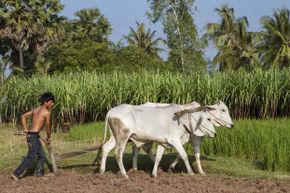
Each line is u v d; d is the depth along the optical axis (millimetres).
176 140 10742
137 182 9875
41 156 10836
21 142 16000
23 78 25562
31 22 38438
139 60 33531
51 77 24844
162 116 10695
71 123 21828
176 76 21562
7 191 9242
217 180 10156
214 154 13828
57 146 15477
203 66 33438
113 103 22000
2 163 12680
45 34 39281
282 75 20375
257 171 11312
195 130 10859
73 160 13000
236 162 12406
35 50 39781
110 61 33875
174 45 33844
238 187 9406
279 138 12320
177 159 11375
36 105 22828
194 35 33719
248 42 43469
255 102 20469
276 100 20016
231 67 41531
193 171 11641
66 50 34656
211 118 11109
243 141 13344
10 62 41312
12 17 38062
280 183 9766
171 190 9039
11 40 39250
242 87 20375
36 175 10914
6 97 24453
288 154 11523
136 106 10875
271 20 39875
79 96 21812
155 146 15297
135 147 11406
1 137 17109
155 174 10695
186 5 33281
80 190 9148
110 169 12000
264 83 20141
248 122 15086
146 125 10633
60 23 40938
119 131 10633
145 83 21344
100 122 20531
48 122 10781
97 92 22062
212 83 20422
